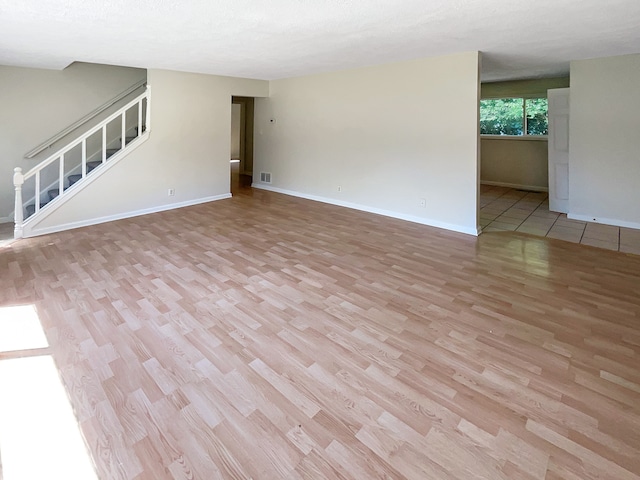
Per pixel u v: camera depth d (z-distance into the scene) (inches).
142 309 106.3
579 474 55.4
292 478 55.0
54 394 71.9
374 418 66.9
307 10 109.8
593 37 142.9
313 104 254.5
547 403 70.6
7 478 54.2
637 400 71.1
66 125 222.1
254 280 128.1
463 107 178.1
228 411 68.2
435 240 175.5
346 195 244.7
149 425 64.6
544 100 295.7
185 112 234.8
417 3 104.4
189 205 245.6
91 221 198.5
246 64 203.2
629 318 102.7
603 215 202.4
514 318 103.2
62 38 141.1
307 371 80.0
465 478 55.1
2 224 202.4
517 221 213.0
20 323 97.9
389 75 206.1
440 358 84.9
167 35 137.5
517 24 124.8
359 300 113.8
